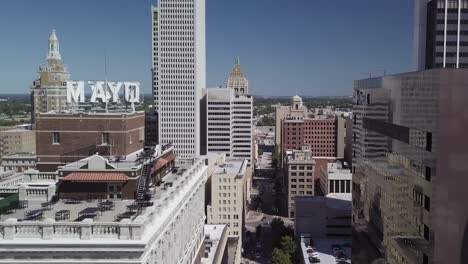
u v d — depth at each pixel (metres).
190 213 91.62
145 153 91.50
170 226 71.81
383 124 104.50
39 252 55.97
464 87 73.38
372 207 114.50
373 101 114.00
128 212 66.12
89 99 95.50
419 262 82.06
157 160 88.69
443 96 73.81
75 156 88.12
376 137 110.62
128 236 57.16
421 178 81.31
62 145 88.12
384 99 104.12
